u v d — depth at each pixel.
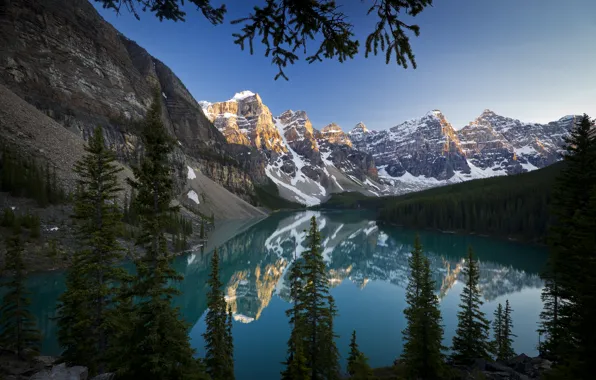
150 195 14.63
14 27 152.50
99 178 24.55
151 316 14.04
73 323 24.89
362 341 43.12
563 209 25.84
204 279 78.69
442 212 163.50
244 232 162.50
